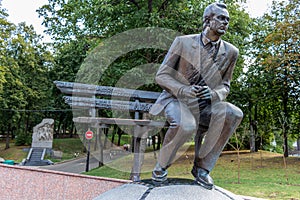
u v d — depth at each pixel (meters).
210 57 2.79
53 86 21.38
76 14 10.33
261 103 16.47
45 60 24.64
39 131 20.30
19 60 23.16
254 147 17.16
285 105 15.06
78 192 4.90
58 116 25.39
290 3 13.10
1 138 30.59
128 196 2.52
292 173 10.26
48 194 5.20
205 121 2.83
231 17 10.66
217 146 2.80
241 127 14.92
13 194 5.60
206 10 2.80
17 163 17.50
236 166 12.03
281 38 12.56
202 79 2.80
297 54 11.96
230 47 2.92
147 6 8.76
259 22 16.22
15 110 21.55
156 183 2.70
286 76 13.70
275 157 14.56
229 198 2.65
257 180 8.91
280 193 6.94
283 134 14.16
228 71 2.97
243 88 15.73
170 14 8.39
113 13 8.83
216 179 9.12
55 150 21.39
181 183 2.70
